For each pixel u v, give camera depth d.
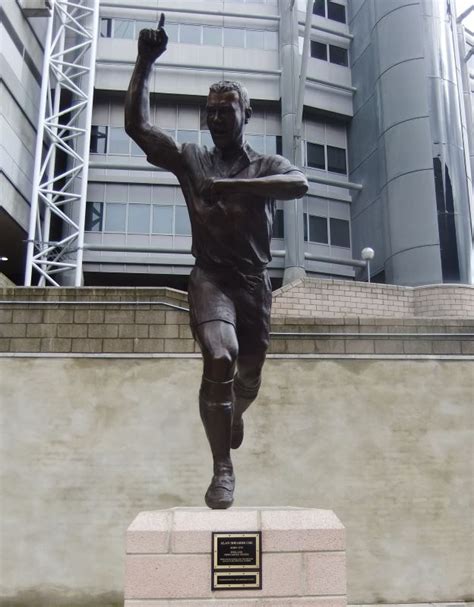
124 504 9.60
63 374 10.03
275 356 10.27
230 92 4.23
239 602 3.56
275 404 10.09
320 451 9.96
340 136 28.34
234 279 4.31
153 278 26.23
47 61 24.19
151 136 4.40
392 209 23.59
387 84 24.84
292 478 9.84
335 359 10.32
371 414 10.16
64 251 23.48
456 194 23.03
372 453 10.01
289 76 26.80
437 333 10.51
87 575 9.34
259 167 4.30
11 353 10.07
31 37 24.55
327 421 10.08
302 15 28.27
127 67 26.59
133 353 10.12
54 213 24.95
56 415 9.88
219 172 4.32
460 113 24.30
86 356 10.09
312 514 3.76
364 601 9.48
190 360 10.12
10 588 9.29
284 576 3.61
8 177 22.19
